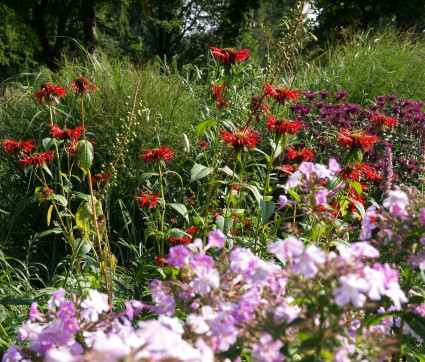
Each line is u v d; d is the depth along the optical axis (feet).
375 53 25.09
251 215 10.91
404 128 14.92
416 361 6.40
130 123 8.96
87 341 4.02
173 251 4.12
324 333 3.49
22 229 13.28
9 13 47.83
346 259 3.64
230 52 9.62
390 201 4.49
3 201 13.98
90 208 8.27
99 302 4.39
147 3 61.87
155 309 4.38
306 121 16.03
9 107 15.80
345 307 3.89
